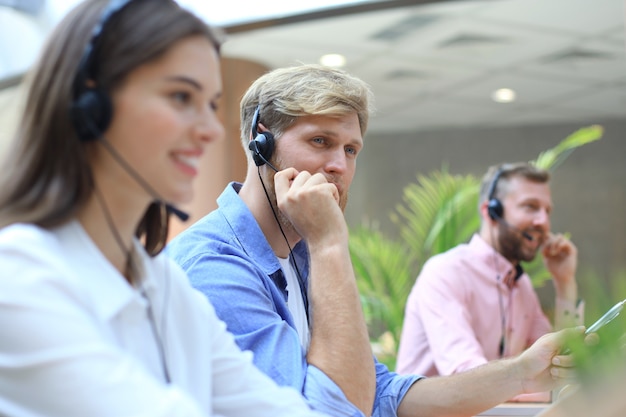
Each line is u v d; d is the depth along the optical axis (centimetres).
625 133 714
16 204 74
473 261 241
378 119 723
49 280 70
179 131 77
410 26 456
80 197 76
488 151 750
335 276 116
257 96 140
